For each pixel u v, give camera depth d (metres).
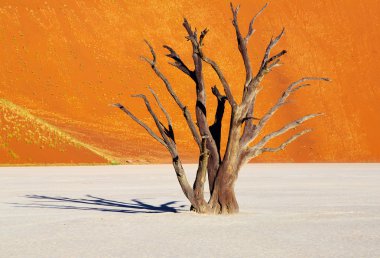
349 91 98.06
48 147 59.88
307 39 105.31
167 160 71.38
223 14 104.81
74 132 74.50
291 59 101.56
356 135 91.12
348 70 101.56
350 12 110.25
